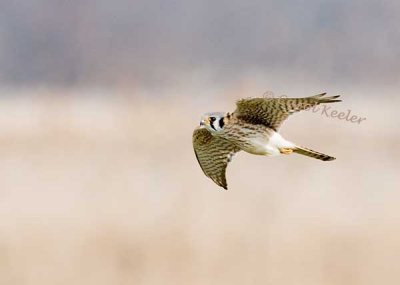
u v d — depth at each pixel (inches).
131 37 1502.2
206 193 669.3
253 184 703.1
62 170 735.7
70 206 637.3
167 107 908.6
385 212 644.7
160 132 839.7
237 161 784.3
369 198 681.6
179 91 1125.1
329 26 1635.1
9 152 790.5
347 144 859.4
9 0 1622.8
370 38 1612.9
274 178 731.4
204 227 592.7
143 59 1454.2
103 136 834.8
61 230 585.9
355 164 797.2
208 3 1557.6
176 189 668.7
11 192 676.1
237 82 1223.5
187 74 1347.2
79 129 864.3
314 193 682.8
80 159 765.3
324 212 636.1
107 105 1152.8
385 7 1631.4
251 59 1551.4
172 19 1551.4
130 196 652.1
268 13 1616.6
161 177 708.7
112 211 631.2
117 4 1533.0
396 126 967.0
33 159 762.2
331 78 1587.1
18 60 1593.3
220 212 620.1
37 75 1569.9
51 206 641.6
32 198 663.8
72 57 1502.2
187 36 1531.7
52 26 1565.0
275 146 353.4
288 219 611.8
